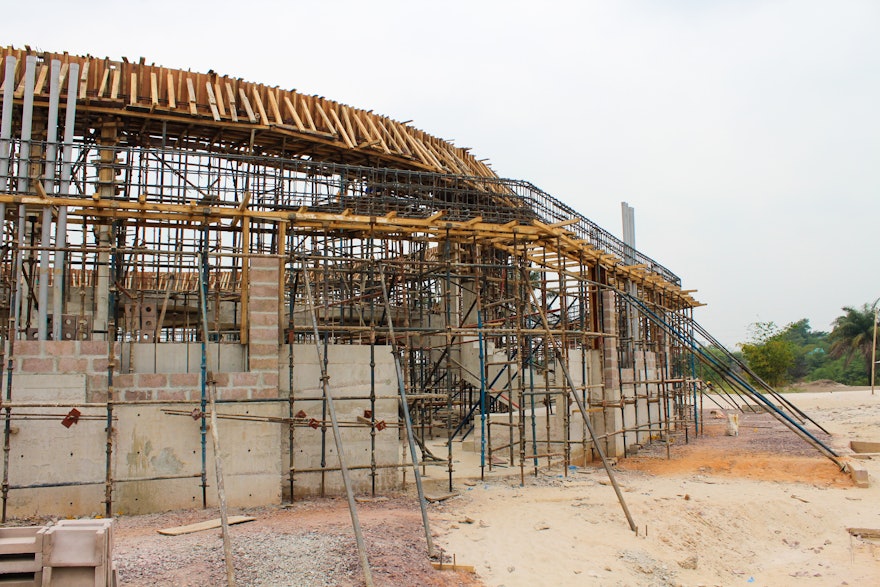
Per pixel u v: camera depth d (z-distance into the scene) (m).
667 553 11.77
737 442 24.73
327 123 20.33
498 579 9.76
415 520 12.07
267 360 13.57
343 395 14.53
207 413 12.97
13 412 12.15
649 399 25.06
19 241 13.68
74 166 15.74
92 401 12.49
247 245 14.21
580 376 20.38
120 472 12.48
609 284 24.28
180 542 10.22
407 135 22.58
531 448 20.03
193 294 18.97
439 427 26.25
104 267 16.61
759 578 11.67
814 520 14.80
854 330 72.44
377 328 14.91
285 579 8.79
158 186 14.64
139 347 13.22
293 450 13.93
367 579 8.71
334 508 13.01
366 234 19.59
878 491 16.72
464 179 19.58
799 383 77.94
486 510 13.24
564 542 11.45
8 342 12.16
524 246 18.23
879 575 11.80
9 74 15.43
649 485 16.52
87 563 7.11
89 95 17.08
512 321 21.17
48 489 12.12
